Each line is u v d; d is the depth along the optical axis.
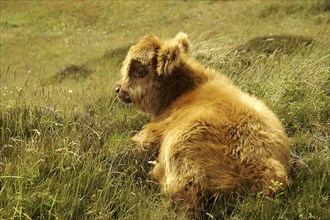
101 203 6.85
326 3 41.22
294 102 10.57
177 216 6.67
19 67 39.03
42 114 9.73
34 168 7.27
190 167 6.79
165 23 50.09
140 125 9.95
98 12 55.12
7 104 10.44
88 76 29.30
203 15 49.38
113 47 41.31
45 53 43.56
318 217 6.62
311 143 9.17
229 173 6.73
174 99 8.44
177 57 8.00
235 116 7.13
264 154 6.80
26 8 56.38
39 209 6.63
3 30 51.38
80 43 47.09
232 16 45.88
